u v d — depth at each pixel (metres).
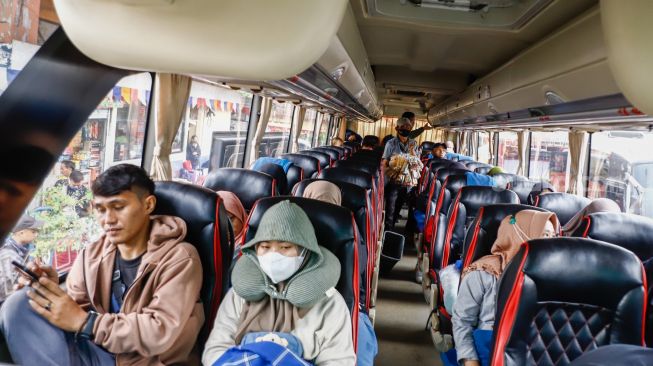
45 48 1.55
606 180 4.88
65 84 1.64
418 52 5.08
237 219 2.84
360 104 7.48
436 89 8.26
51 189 2.20
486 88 5.20
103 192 1.60
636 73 0.64
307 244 1.63
